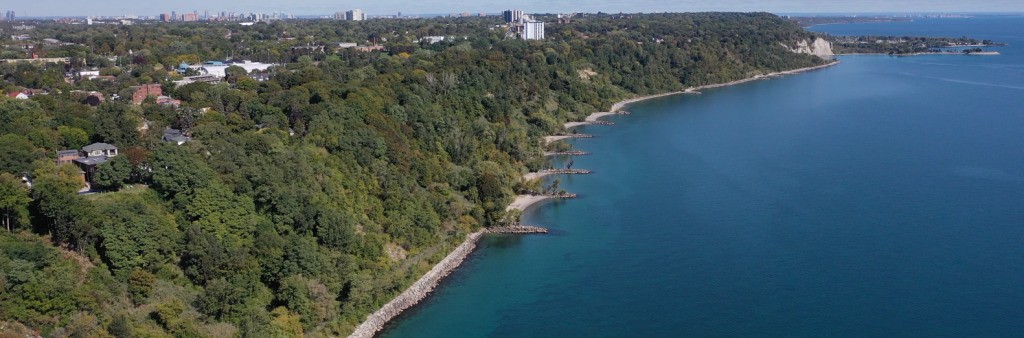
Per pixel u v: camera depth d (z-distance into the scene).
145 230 111.88
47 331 95.19
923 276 133.25
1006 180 192.38
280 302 114.56
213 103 184.25
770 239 152.50
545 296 130.00
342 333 113.69
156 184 127.00
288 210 129.38
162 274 110.69
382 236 139.25
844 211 169.12
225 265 113.94
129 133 150.00
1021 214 164.75
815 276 134.38
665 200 181.75
